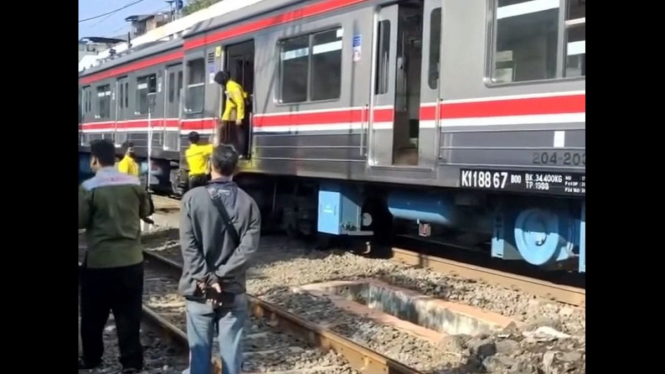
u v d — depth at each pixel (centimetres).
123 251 603
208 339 491
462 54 845
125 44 3047
